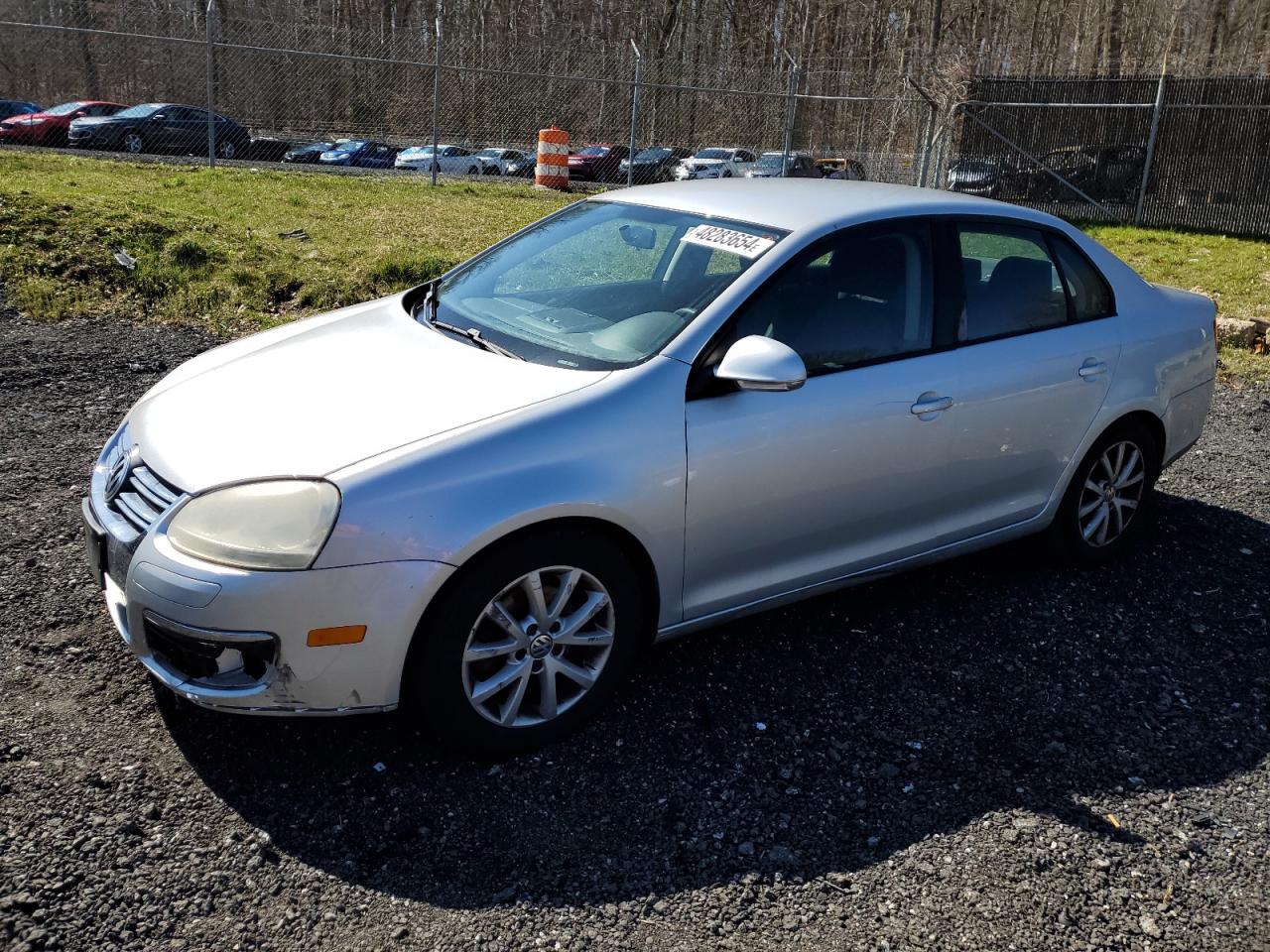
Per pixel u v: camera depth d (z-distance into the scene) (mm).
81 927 2277
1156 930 2484
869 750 3113
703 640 3672
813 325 3408
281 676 2615
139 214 9438
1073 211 17422
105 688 3117
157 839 2553
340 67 21969
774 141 21234
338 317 3936
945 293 3736
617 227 3961
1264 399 7137
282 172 16062
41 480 4594
